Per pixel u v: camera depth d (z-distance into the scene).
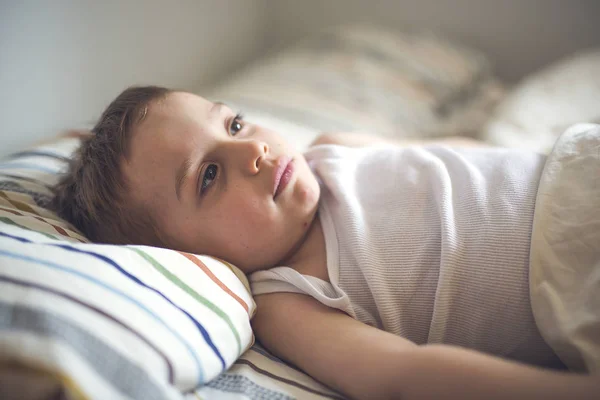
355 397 0.58
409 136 1.50
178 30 1.66
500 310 0.63
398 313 0.67
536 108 1.30
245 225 0.72
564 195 0.64
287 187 0.75
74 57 1.30
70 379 0.42
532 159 0.75
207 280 0.61
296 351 0.64
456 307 0.65
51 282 0.48
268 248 0.74
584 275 0.57
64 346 0.43
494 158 0.77
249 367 0.61
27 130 1.22
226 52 1.94
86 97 1.36
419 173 0.77
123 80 1.47
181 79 1.71
